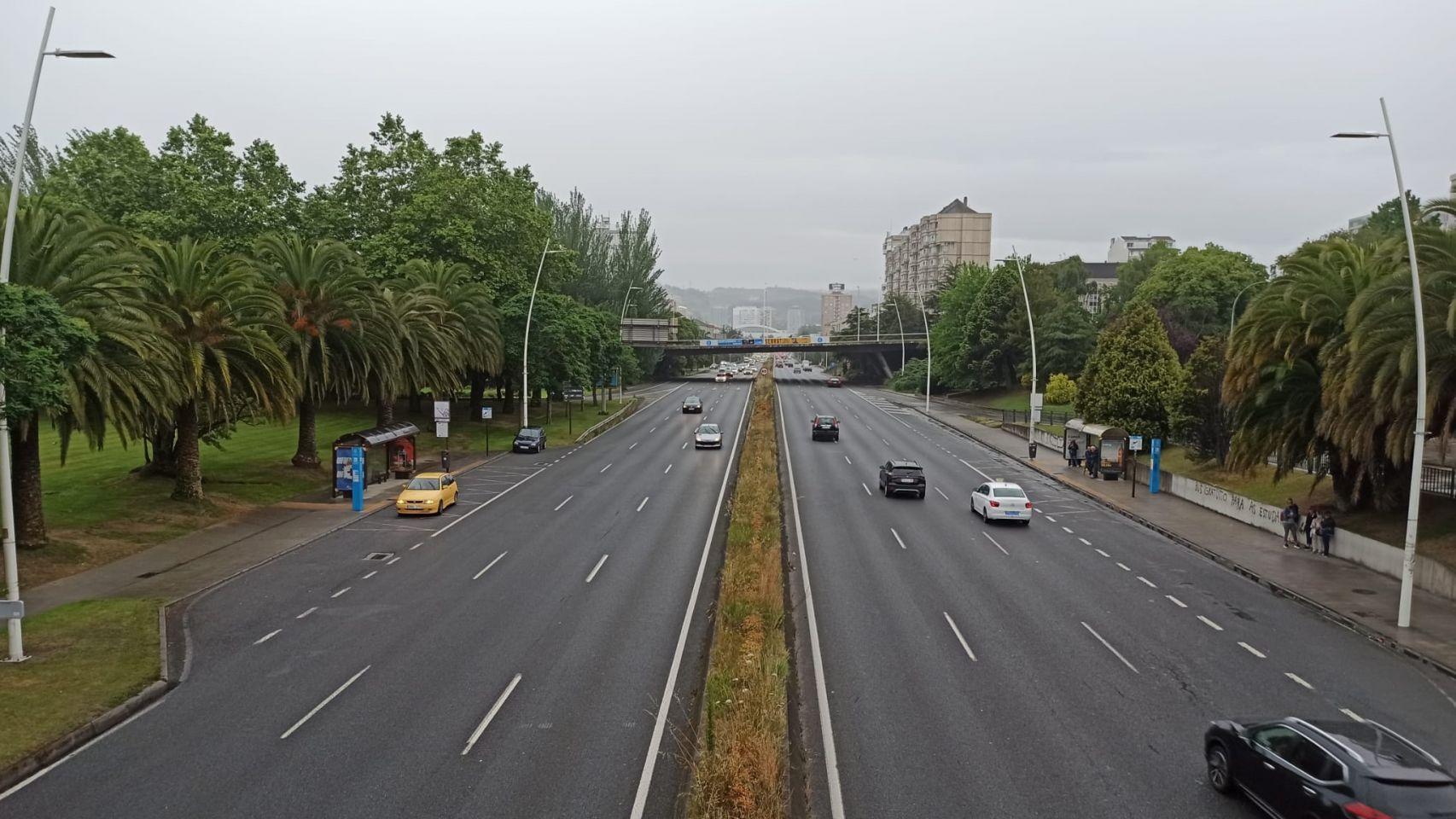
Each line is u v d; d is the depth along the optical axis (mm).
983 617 22766
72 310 26109
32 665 18688
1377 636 21625
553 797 13305
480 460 54156
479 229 69375
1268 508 34344
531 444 57406
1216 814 12930
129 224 58969
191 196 60188
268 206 64812
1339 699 17625
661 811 12938
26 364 19562
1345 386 26547
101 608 22844
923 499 41344
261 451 51312
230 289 35375
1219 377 46500
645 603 23703
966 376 105125
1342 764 11586
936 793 13531
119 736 15523
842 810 13031
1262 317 31969
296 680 18141
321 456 51406
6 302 19250
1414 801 10953
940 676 18516
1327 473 37500
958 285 118188
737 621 21047
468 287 60500
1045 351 93938
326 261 45062
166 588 25188
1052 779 14000
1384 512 31297
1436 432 27234
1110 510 39719
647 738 15367
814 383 148000
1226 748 13602
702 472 48875
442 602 23812
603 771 14141
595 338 81125
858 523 35312
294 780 13805
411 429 47844
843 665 19156
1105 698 17422
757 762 13734
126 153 65438
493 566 27828
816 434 65062
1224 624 22594
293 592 24891
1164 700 17391
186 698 17234
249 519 35594
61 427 27922
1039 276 99375
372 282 46000
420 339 52281
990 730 15828
